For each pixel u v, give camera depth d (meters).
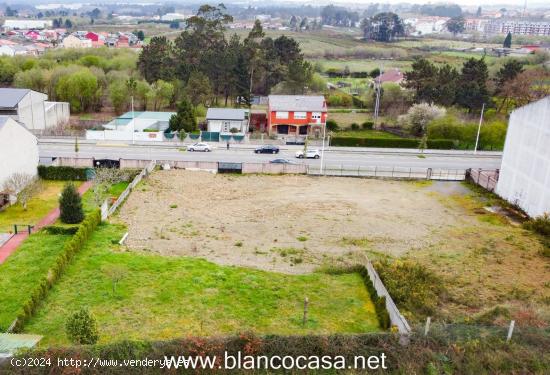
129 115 74.56
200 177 51.56
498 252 35.56
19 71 91.88
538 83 86.00
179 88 87.31
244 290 28.09
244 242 35.91
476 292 29.05
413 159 62.56
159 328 23.98
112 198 44.06
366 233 38.59
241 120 71.31
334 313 26.14
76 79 82.62
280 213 42.22
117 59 104.19
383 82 103.25
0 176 40.88
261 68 94.81
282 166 54.16
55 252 32.69
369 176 54.16
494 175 53.97
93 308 25.61
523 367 20.78
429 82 83.69
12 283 28.45
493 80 91.50
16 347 20.94
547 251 35.22
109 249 32.91
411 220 42.00
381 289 27.12
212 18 111.38
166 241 35.25
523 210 45.12
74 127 72.19
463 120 76.44
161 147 63.75
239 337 21.06
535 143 43.25
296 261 32.88
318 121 73.81
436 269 32.19
